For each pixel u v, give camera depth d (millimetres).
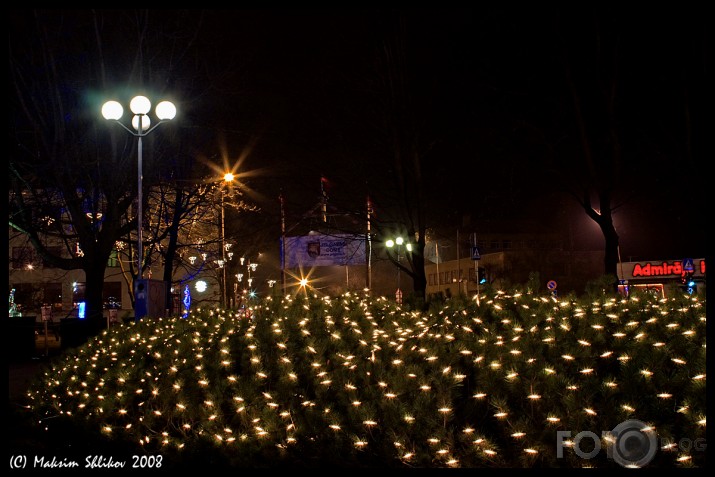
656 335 5789
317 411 5887
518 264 54969
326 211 24859
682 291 7309
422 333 6750
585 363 5289
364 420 5520
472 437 5043
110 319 25297
